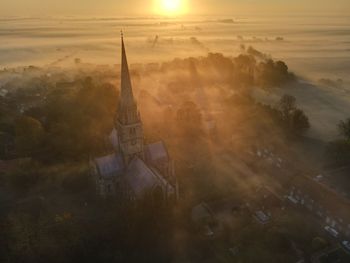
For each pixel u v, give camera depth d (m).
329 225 98.31
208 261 86.75
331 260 85.31
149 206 90.12
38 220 95.81
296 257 86.69
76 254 84.25
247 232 94.94
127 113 95.94
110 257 84.56
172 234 92.62
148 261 86.12
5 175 118.00
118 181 104.44
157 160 108.81
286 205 108.25
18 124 135.88
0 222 93.38
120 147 103.00
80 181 113.00
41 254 82.38
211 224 96.56
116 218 93.31
